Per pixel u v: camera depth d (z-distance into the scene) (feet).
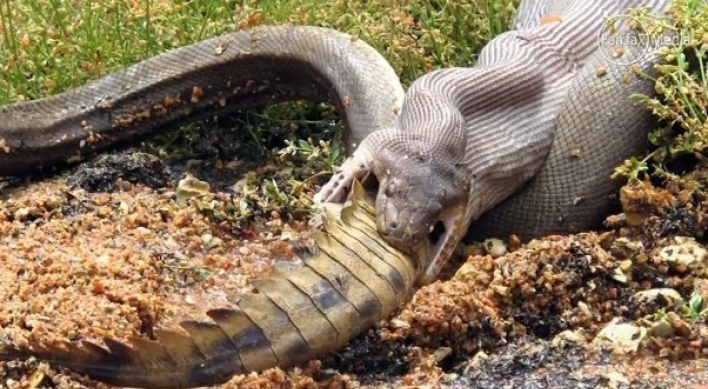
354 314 25.12
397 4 39.09
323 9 38.70
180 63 36.04
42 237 30.09
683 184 30.60
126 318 26.32
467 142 30.86
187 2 38.45
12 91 36.94
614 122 32.19
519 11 38.73
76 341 25.17
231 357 24.00
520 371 25.14
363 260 25.88
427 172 28.91
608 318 27.96
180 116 36.45
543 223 32.12
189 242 30.60
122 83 35.86
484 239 32.32
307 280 24.93
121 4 37.83
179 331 23.71
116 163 34.09
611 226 30.78
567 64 33.94
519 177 31.94
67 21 37.73
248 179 34.83
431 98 31.14
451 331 26.61
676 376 24.84
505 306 27.55
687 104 30.63
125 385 23.94
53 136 34.99
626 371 24.94
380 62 34.73
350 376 25.55
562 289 27.89
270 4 38.06
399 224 27.53
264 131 37.04
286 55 35.68
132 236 30.55
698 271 28.81
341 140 35.40
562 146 32.37
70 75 37.17
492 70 32.60
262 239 31.07
